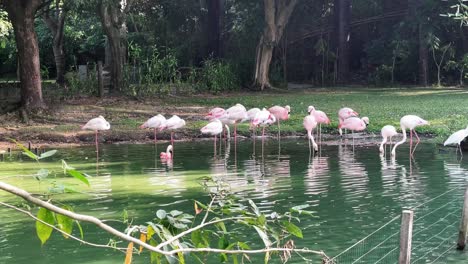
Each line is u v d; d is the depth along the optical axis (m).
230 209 3.94
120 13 28.22
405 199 9.68
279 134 16.92
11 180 11.52
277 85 36.41
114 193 10.40
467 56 35.94
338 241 7.48
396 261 6.60
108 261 6.98
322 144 16.58
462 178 11.38
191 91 31.67
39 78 21.55
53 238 7.88
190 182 11.32
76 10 27.59
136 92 28.28
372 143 16.58
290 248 3.98
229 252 3.58
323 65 39.59
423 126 18.25
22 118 20.39
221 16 38.47
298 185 10.91
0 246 7.55
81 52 41.84
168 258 3.38
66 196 10.20
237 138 18.08
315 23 40.94
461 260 6.91
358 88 36.72
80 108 23.03
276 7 35.12
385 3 41.22
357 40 42.69
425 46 36.91
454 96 28.77
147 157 14.62
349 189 10.51
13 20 21.14
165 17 38.41
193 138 18.17
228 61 35.72
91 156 14.91
